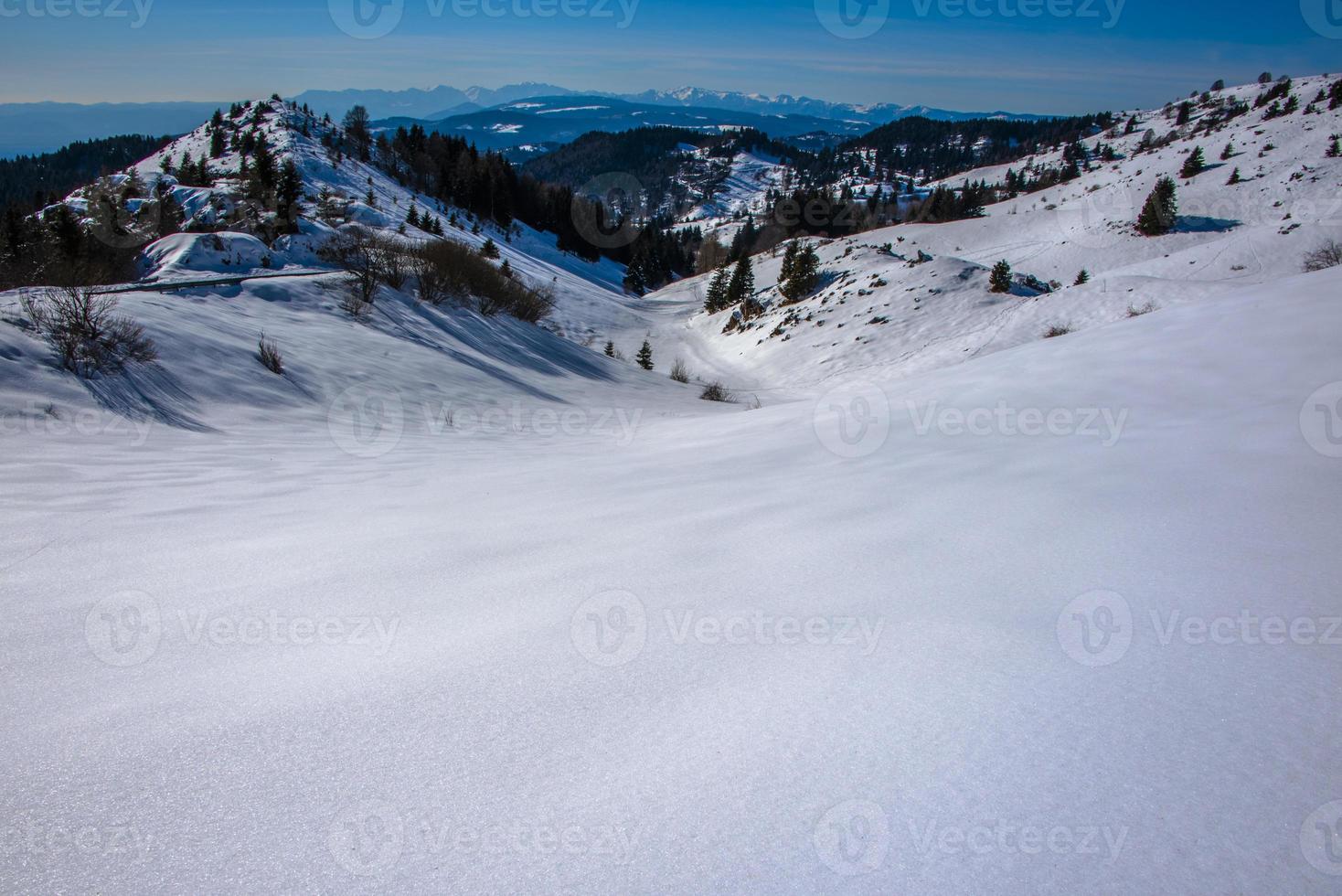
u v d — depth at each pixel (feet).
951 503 8.95
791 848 3.18
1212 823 3.19
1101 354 21.40
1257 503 7.50
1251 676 4.30
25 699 4.80
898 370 86.43
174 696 4.80
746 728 4.12
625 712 4.36
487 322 69.41
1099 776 3.53
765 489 11.41
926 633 5.25
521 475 16.31
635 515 10.21
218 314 40.32
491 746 4.04
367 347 45.06
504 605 6.46
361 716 4.41
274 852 3.31
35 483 13.73
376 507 12.13
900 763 3.72
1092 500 8.29
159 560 8.39
